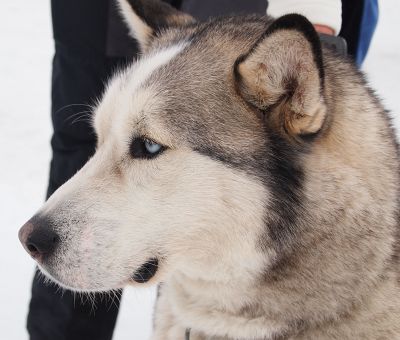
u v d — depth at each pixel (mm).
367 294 2016
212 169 1966
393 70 6496
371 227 2006
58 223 1969
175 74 2033
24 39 7219
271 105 1977
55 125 2779
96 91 2719
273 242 1994
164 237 1997
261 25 2203
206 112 1986
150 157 1997
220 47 2092
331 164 2002
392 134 2189
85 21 2650
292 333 2057
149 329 3367
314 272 2004
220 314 2113
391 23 7770
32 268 3715
